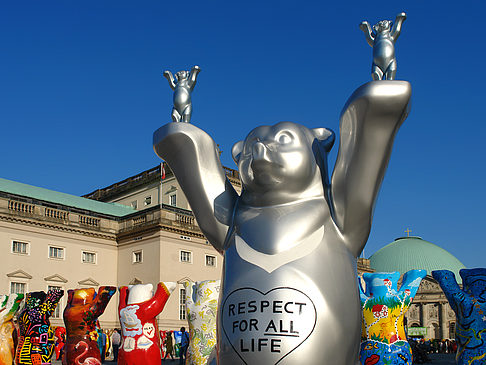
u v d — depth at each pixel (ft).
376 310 19.69
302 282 9.57
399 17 10.07
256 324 9.51
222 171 11.84
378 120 9.44
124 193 137.80
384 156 9.75
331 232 10.34
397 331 19.65
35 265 97.55
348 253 10.44
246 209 10.96
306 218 10.18
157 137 11.60
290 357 9.28
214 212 11.34
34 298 26.68
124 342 21.83
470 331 16.80
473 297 17.15
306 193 10.62
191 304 23.38
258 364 9.42
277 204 10.59
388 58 9.80
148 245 104.37
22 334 26.58
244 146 11.02
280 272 9.67
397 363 19.20
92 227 107.14
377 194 10.12
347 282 10.06
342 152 10.25
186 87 12.12
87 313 25.03
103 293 25.21
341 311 9.74
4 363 24.32
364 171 9.86
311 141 10.95
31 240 97.96
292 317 9.40
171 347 75.20
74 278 102.68
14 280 94.02
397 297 19.74
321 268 9.79
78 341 24.77
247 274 9.91
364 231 10.39
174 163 11.70
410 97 9.35
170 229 103.65
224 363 9.93
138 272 104.73
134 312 21.83
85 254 105.91
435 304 186.19
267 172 10.30
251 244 10.19
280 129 10.64
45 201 101.71
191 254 106.11
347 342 9.77
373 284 20.15
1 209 94.73
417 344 72.08
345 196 10.21
